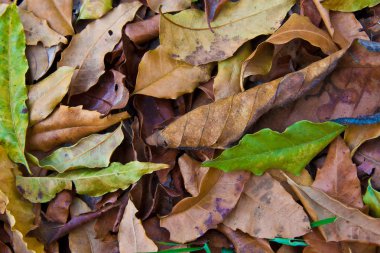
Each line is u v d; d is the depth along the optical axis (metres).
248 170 0.47
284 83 0.46
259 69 0.47
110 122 0.48
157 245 0.47
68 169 0.48
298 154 0.46
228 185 0.47
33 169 0.49
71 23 0.50
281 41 0.46
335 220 0.46
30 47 0.50
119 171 0.47
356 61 0.47
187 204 0.46
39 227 0.48
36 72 0.50
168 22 0.47
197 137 0.46
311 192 0.46
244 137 0.45
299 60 0.48
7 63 0.48
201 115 0.46
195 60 0.47
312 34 0.46
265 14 0.47
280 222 0.46
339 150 0.47
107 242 0.48
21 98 0.48
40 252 0.47
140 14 0.49
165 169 0.48
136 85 0.47
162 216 0.47
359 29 0.48
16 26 0.48
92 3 0.49
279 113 0.47
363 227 0.45
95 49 0.49
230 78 0.48
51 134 0.48
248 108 0.46
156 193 0.47
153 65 0.47
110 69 0.49
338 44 0.47
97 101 0.49
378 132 0.46
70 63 0.49
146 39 0.49
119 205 0.48
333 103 0.47
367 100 0.47
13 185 0.48
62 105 0.48
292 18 0.46
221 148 0.47
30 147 0.49
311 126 0.46
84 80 0.49
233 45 0.47
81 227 0.48
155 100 0.49
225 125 0.46
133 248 0.46
